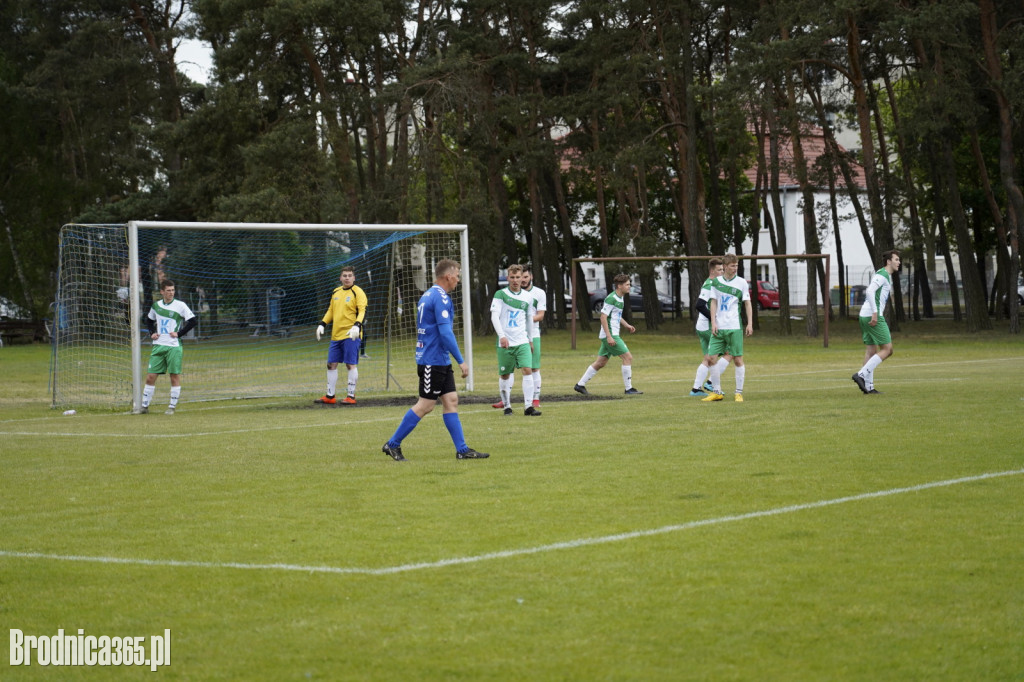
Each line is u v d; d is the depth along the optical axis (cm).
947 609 1014
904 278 11712
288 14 6962
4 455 2223
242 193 7250
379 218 7656
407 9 7819
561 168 9912
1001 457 1870
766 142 9912
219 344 5244
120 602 1104
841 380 3797
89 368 4138
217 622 1028
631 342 7050
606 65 7456
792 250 12900
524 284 2862
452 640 955
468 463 1969
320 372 4828
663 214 10800
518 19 8094
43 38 8831
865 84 8500
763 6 7050
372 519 1468
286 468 1962
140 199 8331
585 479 1748
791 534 1317
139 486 1792
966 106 6575
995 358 4978
